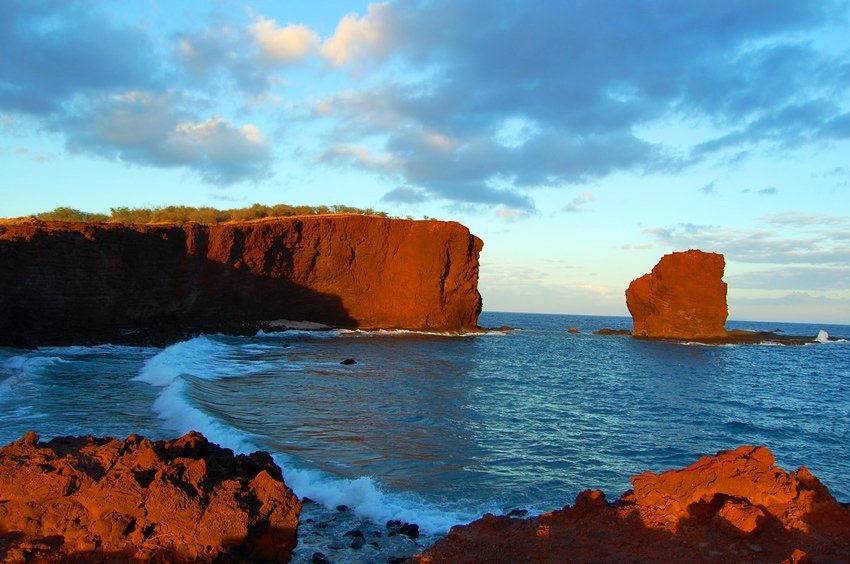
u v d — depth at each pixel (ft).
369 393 83.05
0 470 19.34
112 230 144.56
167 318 163.43
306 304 213.66
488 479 42.27
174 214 210.38
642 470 47.42
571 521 26.11
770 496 24.82
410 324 232.12
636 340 264.31
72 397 63.62
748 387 121.29
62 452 22.02
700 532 23.15
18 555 17.46
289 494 20.72
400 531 31.60
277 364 113.50
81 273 134.82
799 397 108.17
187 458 21.50
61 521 18.71
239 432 49.24
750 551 21.49
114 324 145.28
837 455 58.29
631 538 23.48
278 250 199.31
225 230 177.58
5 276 117.80
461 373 118.21
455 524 32.65
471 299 254.06
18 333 120.47
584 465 48.01
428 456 48.01
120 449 21.81
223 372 95.66
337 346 165.37
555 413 75.15
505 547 23.61
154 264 157.48
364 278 226.38
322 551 28.66
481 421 65.67
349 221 219.61
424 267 231.50
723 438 64.34
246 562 19.62
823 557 20.63
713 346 245.24
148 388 72.49
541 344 229.04
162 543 18.66
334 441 51.55
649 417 76.74
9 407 56.39
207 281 175.63
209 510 18.98
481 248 256.73
